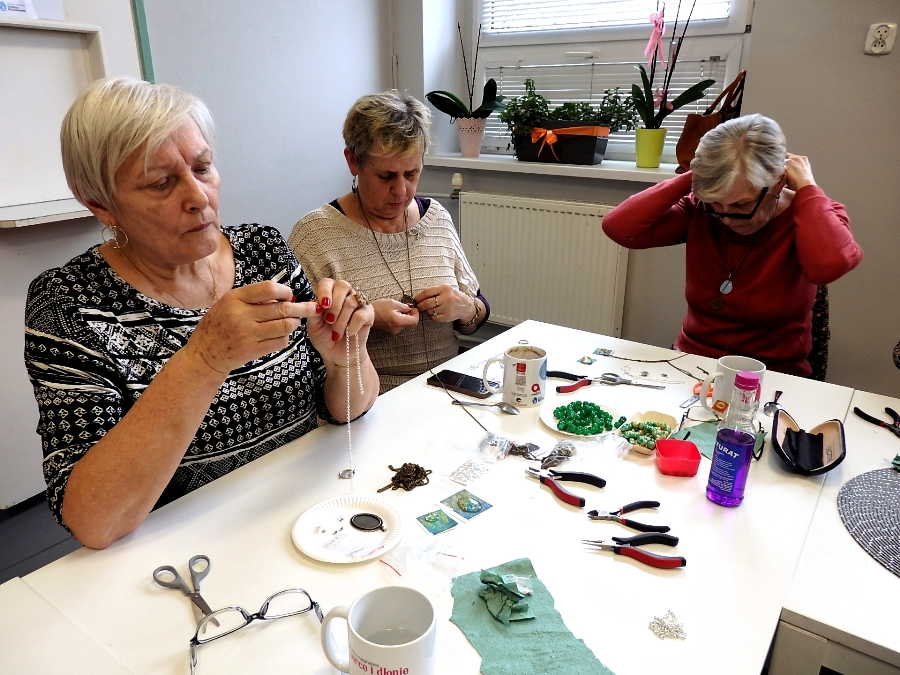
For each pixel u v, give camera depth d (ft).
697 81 8.34
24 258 6.18
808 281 5.32
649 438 3.55
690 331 5.86
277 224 8.73
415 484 3.17
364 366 3.68
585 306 9.04
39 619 2.30
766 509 3.03
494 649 2.19
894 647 2.22
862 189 6.74
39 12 5.76
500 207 9.36
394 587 2.02
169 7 6.84
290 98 8.45
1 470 6.42
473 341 10.67
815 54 6.56
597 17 8.87
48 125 6.16
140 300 3.24
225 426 3.39
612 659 2.15
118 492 2.57
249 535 2.78
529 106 8.89
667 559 2.59
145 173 2.87
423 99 9.84
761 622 2.33
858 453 3.54
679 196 5.83
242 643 2.20
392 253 5.44
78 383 2.85
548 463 3.34
